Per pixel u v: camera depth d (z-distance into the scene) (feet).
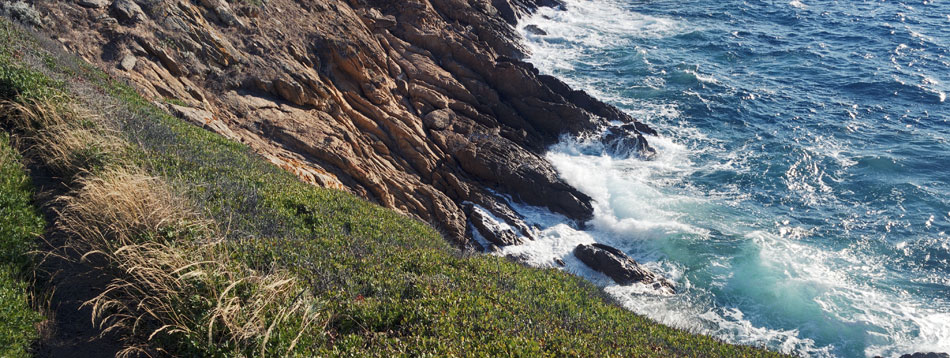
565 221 91.30
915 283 77.61
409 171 89.15
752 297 75.92
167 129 53.98
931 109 126.93
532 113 109.19
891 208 94.22
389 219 55.21
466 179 92.32
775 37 165.37
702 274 80.02
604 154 107.04
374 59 101.24
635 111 123.13
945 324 69.92
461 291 34.58
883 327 69.77
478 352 27.43
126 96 61.21
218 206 41.22
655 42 158.20
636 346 35.29
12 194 36.60
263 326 27.04
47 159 41.68
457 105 102.63
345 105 90.99
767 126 119.44
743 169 104.32
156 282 29.73
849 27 172.76
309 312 28.94
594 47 153.48
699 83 135.03
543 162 98.84
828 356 67.05
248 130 77.66
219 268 30.14
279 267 34.04
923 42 160.56
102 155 41.86
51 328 29.17
